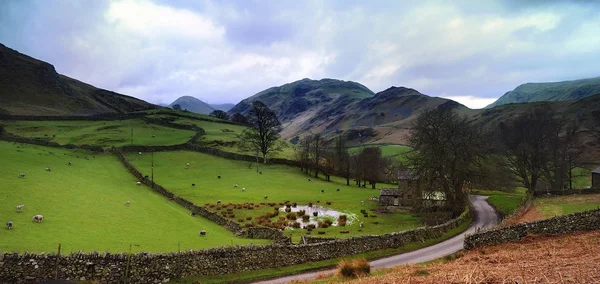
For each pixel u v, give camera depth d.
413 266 30.28
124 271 27.38
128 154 118.25
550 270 20.22
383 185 127.88
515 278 18.64
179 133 154.62
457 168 69.50
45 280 25.03
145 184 83.94
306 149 135.75
